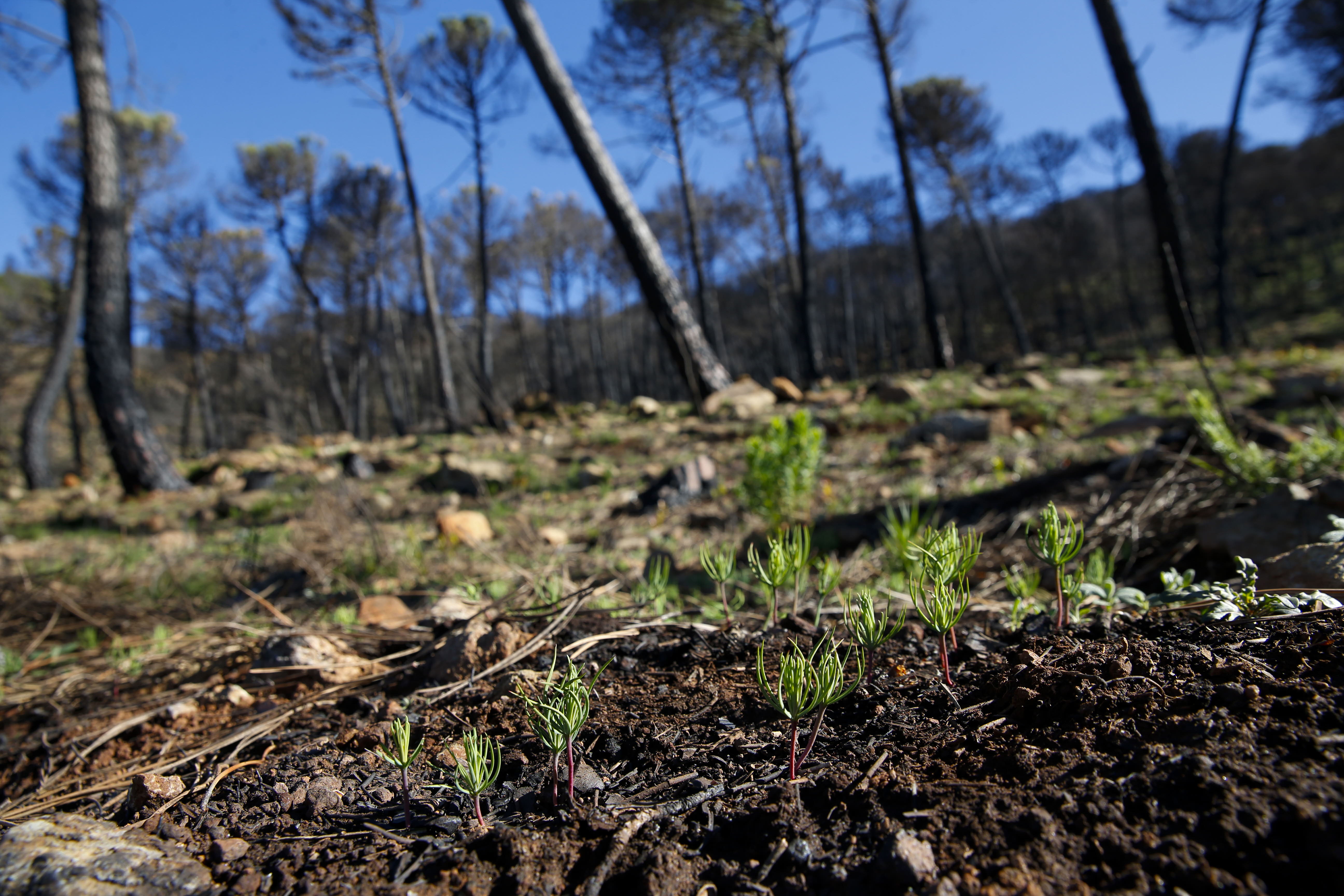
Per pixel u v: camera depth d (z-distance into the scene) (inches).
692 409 474.9
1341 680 42.1
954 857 36.3
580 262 1628.9
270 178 1063.6
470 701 66.9
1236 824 33.3
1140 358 497.7
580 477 268.1
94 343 390.6
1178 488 121.1
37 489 543.8
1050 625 64.9
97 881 41.7
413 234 1125.7
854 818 41.6
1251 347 661.9
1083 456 186.4
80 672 108.0
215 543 226.7
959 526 133.3
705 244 1295.5
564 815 45.4
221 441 1503.4
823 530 139.8
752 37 620.1
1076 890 32.5
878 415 322.0
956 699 54.3
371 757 59.0
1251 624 53.7
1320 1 624.1
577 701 48.5
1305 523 79.6
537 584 99.1
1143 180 466.0
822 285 1894.7
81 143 396.2
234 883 42.8
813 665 63.1
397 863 42.8
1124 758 40.4
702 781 48.9
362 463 397.7
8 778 73.2
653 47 737.6
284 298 1422.2
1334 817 32.1
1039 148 1466.5
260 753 64.1
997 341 2023.9
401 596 124.0
